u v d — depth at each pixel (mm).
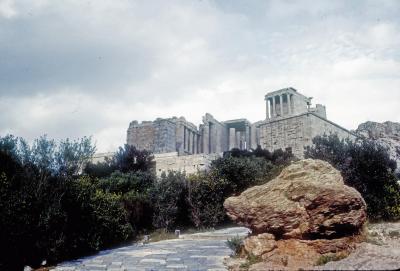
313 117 58125
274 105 71875
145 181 32312
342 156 21781
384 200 19688
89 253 16969
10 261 13711
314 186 12141
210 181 27641
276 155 43688
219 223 26844
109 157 48500
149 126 68562
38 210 14914
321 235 11734
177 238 22703
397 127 77375
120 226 20531
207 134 74938
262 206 12711
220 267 11938
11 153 16672
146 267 12859
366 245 11086
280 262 11133
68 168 16875
